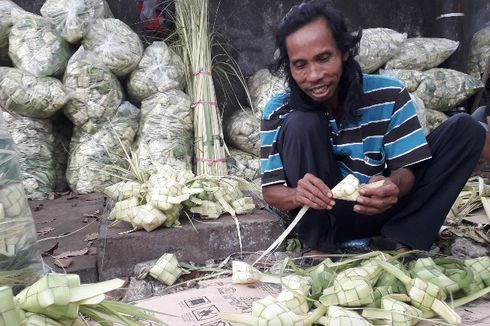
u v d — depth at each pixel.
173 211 2.29
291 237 2.44
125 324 1.28
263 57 4.85
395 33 4.54
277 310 1.38
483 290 1.61
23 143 3.66
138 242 2.22
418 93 4.41
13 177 1.56
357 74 1.93
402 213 2.04
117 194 2.58
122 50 3.89
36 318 1.15
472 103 4.67
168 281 2.01
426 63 4.59
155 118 3.89
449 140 1.97
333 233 2.08
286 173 2.02
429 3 5.09
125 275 2.21
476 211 2.82
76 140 3.91
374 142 2.05
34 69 3.68
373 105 2.00
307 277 1.73
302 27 1.80
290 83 1.97
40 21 3.83
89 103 3.79
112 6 4.50
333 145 2.07
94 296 1.19
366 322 1.37
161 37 4.45
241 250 2.29
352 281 1.49
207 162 3.84
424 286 1.47
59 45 3.81
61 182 4.06
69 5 3.84
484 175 4.12
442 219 2.01
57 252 2.34
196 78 4.02
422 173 2.03
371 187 1.78
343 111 1.96
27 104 3.63
